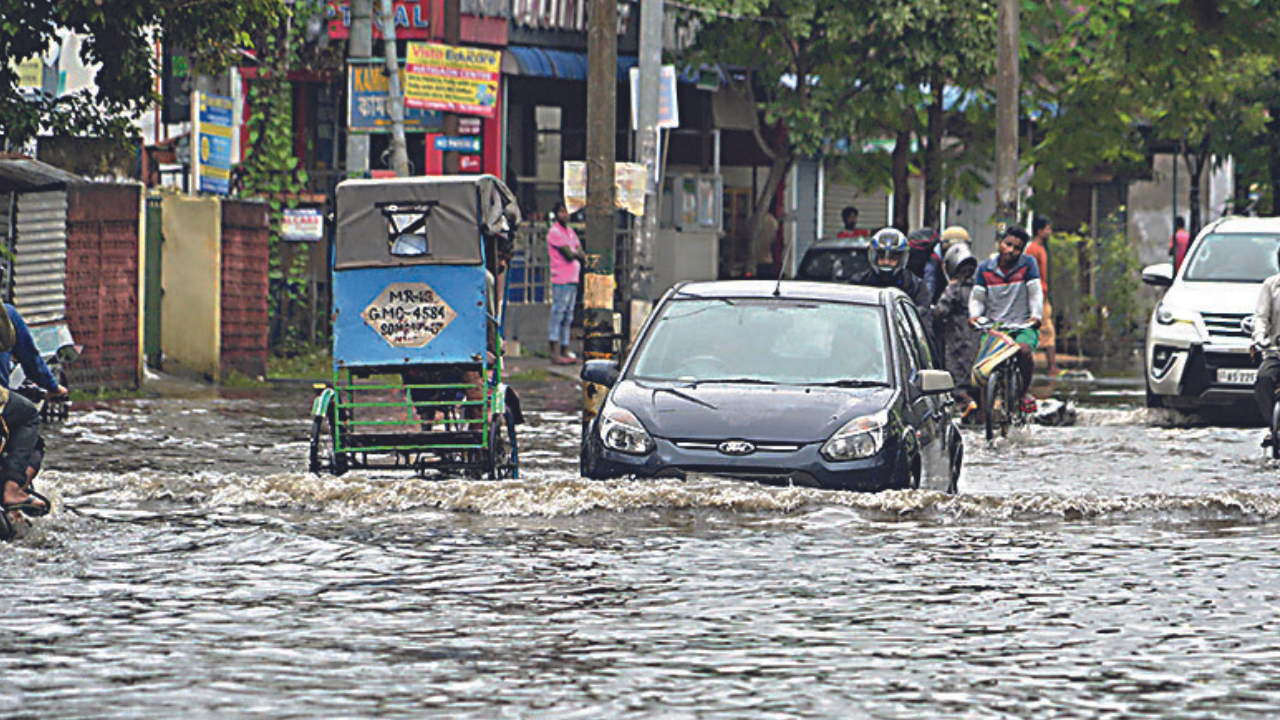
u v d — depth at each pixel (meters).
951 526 33.31
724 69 99.06
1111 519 34.72
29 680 21.34
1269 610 25.88
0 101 58.72
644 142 71.88
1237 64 97.56
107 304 65.06
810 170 112.69
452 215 39.59
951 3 94.62
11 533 31.17
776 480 34.34
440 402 39.88
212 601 26.11
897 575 28.38
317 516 34.16
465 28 88.25
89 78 85.00
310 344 84.00
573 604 25.95
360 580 27.78
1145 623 24.89
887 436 34.72
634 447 34.88
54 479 37.22
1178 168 126.44
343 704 20.23
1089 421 60.28
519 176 93.88
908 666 22.19
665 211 99.25
